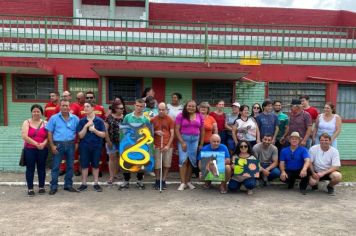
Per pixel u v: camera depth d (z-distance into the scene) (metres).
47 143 6.98
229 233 5.02
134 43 12.40
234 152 7.42
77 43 12.57
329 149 7.16
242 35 14.16
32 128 6.73
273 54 12.39
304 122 7.86
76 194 6.91
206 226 5.27
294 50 12.59
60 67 10.75
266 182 7.79
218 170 7.01
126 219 5.53
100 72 9.98
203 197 6.82
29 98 10.98
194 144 7.33
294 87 11.38
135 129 7.21
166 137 7.34
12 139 8.71
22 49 11.52
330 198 6.89
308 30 15.44
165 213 5.83
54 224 5.29
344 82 11.11
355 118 11.39
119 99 7.73
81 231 5.03
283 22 17.72
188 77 10.83
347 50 13.07
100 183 7.73
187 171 7.49
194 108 7.25
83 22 15.70
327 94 11.24
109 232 5.00
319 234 5.04
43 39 12.56
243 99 11.23
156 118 7.37
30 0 16.59
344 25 17.61
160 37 12.66
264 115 8.01
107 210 5.95
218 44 12.52
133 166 7.12
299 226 5.33
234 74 9.92
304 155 7.21
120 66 9.20
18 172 8.70
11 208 6.01
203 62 11.27
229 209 6.09
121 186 7.32
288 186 7.60
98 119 7.19
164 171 7.44
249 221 5.51
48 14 16.64
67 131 6.98
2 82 10.88
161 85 10.95
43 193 6.91
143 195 6.90
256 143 7.90
